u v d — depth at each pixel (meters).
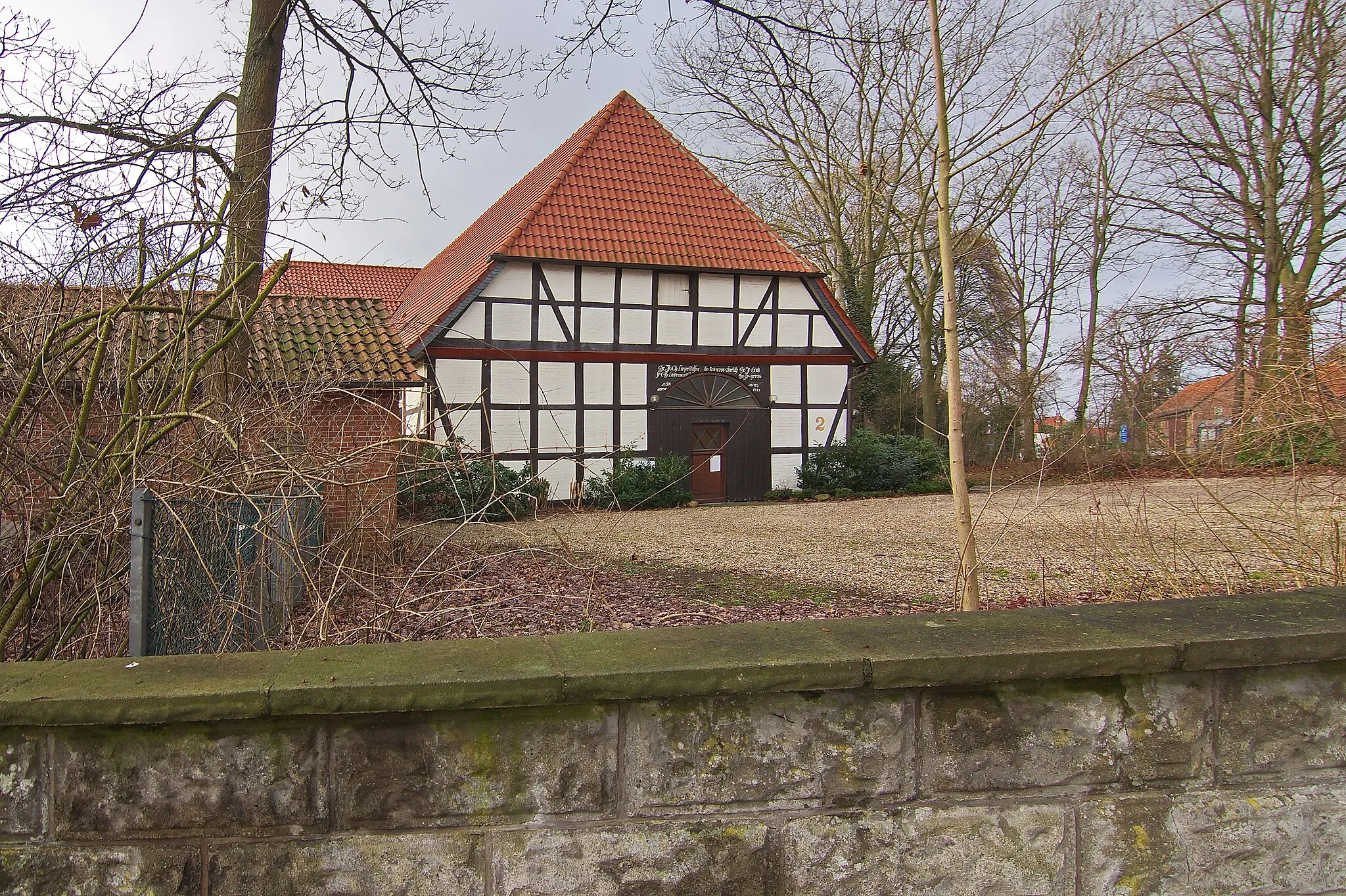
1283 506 4.57
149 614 3.09
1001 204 16.59
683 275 18.58
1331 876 2.12
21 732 1.78
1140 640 2.04
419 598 4.02
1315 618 2.22
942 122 3.94
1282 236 16.03
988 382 23.27
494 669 1.86
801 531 12.46
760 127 21.59
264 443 3.74
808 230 25.61
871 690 1.95
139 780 1.79
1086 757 2.03
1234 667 2.06
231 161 4.64
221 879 1.80
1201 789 2.07
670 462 17.73
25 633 3.44
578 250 17.75
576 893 1.87
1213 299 14.89
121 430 3.42
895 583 7.84
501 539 9.83
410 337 17.91
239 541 3.59
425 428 4.57
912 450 21.36
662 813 1.90
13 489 3.48
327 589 4.02
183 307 3.73
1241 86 16.11
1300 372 4.26
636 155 19.95
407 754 1.83
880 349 29.31
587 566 8.23
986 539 10.69
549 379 17.69
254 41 6.31
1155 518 7.17
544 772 1.87
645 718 1.89
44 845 1.79
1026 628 2.15
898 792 1.96
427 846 1.83
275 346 5.26
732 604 6.82
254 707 1.76
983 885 1.99
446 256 26.05
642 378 18.33
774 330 19.27
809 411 19.61
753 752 1.92
